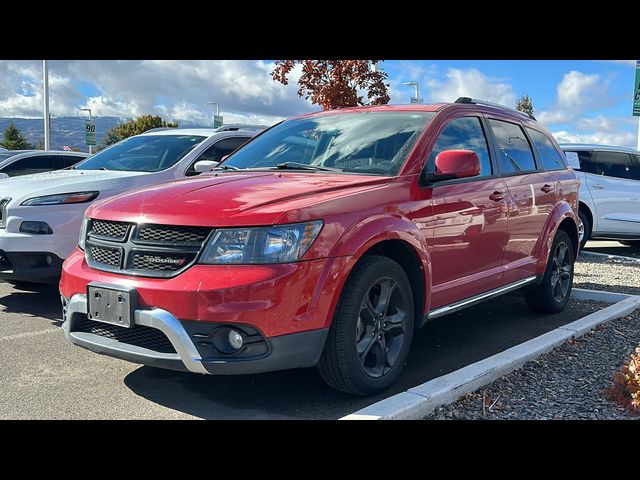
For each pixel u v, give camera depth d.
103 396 3.98
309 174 4.41
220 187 3.99
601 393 3.95
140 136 7.97
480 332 5.59
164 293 3.44
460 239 4.62
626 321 5.71
